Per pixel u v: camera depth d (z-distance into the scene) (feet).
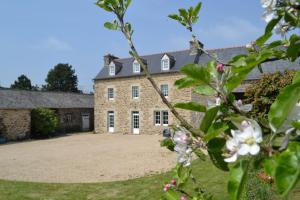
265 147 3.00
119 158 52.49
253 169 3.08
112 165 46.34
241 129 3.18
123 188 32.17
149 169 42.52
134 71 98.48
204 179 31.32
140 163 47.39
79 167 45.27
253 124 3.15
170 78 91.09
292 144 2.64
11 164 48.52
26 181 36.55
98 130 105.70
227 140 3.41
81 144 73.82
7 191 31.42
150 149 62.49
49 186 33.71
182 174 6.94
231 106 4.03
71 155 56.90
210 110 3.76
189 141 4.46
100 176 39.06
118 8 6.02
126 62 103.76
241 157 3.11
